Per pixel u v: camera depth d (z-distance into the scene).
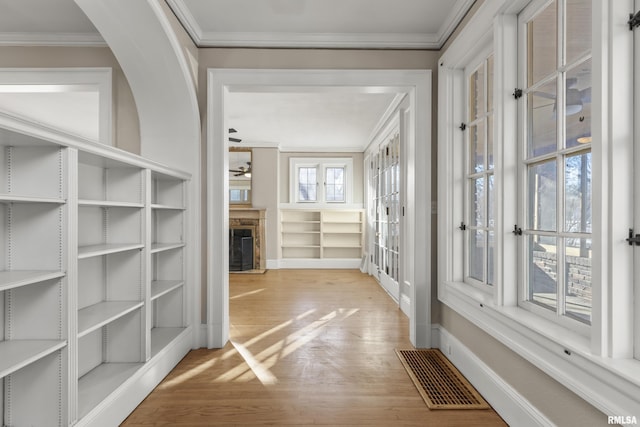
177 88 2.82
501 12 2.04
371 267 6.88
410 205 3.21
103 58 3.09
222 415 2.02
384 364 2.72
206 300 3.06
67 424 1.59
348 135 6.63
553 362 1.55
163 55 2.61
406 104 4.20
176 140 2.98
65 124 6.50
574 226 1.63
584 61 1.55
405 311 4.14
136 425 1.93
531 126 1.96
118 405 1.92
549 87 1.80
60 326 1.60
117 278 2.30
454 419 1.98
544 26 1.85
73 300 1.64
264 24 2.91
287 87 3.12
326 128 6.08
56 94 4.94
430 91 3.08
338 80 3.09
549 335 1.55
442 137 2.93
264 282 6.09
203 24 2.90
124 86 3.08
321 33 3.03
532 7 1.91
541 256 1.87
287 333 3.43
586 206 1.56
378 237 6.20
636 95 1.31
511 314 1.87
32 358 1.41
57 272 1.58
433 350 3.01
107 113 3.07
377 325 3.70
